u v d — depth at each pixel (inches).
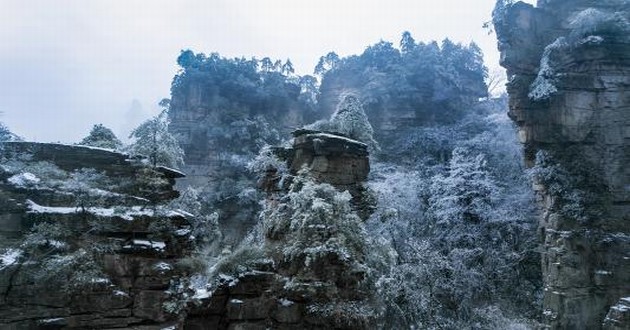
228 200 1769.2
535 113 1120.8
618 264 982.4
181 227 516.1
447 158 1748.3
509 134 1569.9
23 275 398.9
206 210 1715.1
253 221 1711.4
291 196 654.5
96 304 418.0
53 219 434.6
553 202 1057.5
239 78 2261.3
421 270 912.9
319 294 574.6
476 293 1106.7
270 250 631.8
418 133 1866.4
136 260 448.8
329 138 753.0
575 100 1099.3
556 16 1211.2
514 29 1167.6
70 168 507.5
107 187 505.7
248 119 2149.4
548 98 1081.4
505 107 1920.5
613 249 994.1
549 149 1109.1
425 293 895.1
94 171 498.6
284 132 2271.2
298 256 594.6
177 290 471.5
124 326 426.3
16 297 394.3
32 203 440.8
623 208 1032.8
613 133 1069.8
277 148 847.1
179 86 2171.5
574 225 1024.2
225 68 2287.2
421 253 983.6
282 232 655.1
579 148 1095.0
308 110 2395.4
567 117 1098.1
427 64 2155.5
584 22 1099.9
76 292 411.5
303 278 581.9
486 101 2075.5
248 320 557.6
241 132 2044.8
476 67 2308.1
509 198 1353.3
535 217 1302.9
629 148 1048.8
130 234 461.7
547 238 1053.2
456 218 1302.9
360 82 2320.4
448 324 920.3
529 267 1262.3
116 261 440.5
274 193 798.5
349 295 586.9
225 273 567.8
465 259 1173.7
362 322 571.2
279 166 808.9
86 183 481.1
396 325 813.9
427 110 2084.2
